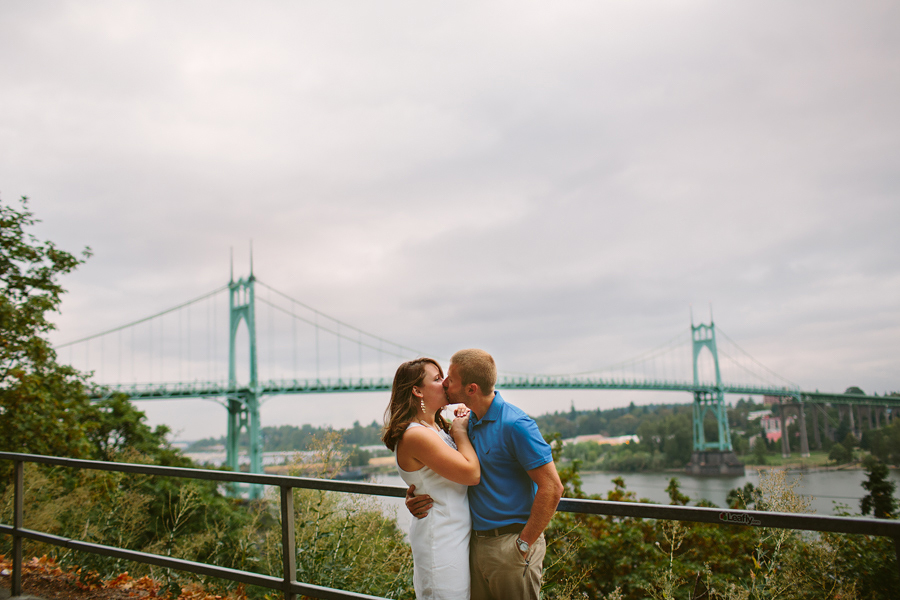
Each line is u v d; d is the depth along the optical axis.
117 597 3.69
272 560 4.29
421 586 1.94
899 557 1.49
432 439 1.89
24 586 3.84
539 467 1.85
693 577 3.96
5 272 10.06
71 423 10.38
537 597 1.96
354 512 3.96
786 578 3.03
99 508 5.69
